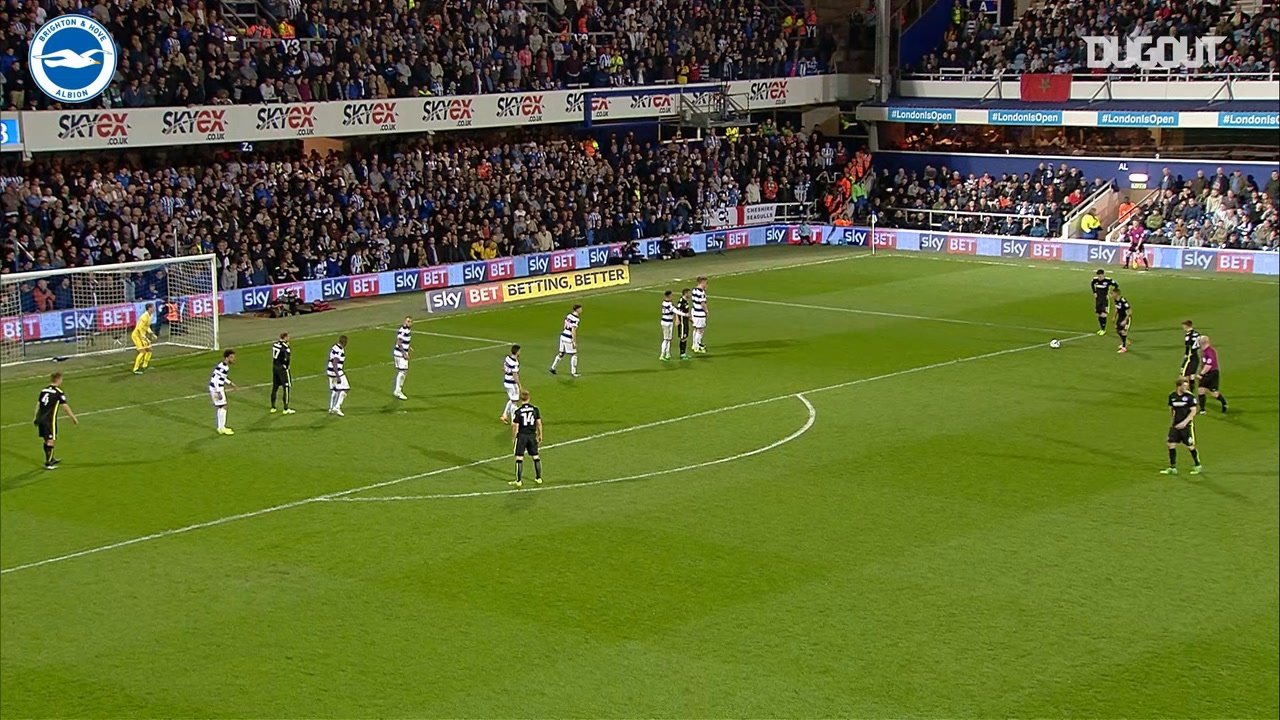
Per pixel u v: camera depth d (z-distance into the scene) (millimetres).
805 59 70062
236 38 52938
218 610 23078
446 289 51094
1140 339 44312
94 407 36938
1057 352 42500
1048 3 68312
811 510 27641
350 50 54594
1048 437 32812
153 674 20734
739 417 35031
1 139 44562
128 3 49875
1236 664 20594
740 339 45188
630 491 29078
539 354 43156
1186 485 29094
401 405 36781
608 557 25188
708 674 20375
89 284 46812
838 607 22734
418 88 56094
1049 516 27125
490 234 57562
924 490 28828
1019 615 22391
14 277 40688
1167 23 63125
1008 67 67312
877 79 68938
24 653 21531
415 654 21203
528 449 29562
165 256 48344
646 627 22062
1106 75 63281
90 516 27953
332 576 24484
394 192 56406
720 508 27844
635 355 42938
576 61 61219
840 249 66438
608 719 19031
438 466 31109
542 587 23797
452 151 60500
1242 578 23891
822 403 36344
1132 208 63406
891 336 45312
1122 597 23078
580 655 21078
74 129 46281
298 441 33344
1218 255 57562
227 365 33875
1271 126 58156
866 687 19922
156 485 29953
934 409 35594
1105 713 19109
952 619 22234
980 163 68562
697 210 65812
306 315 50219
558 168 62031
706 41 67625
